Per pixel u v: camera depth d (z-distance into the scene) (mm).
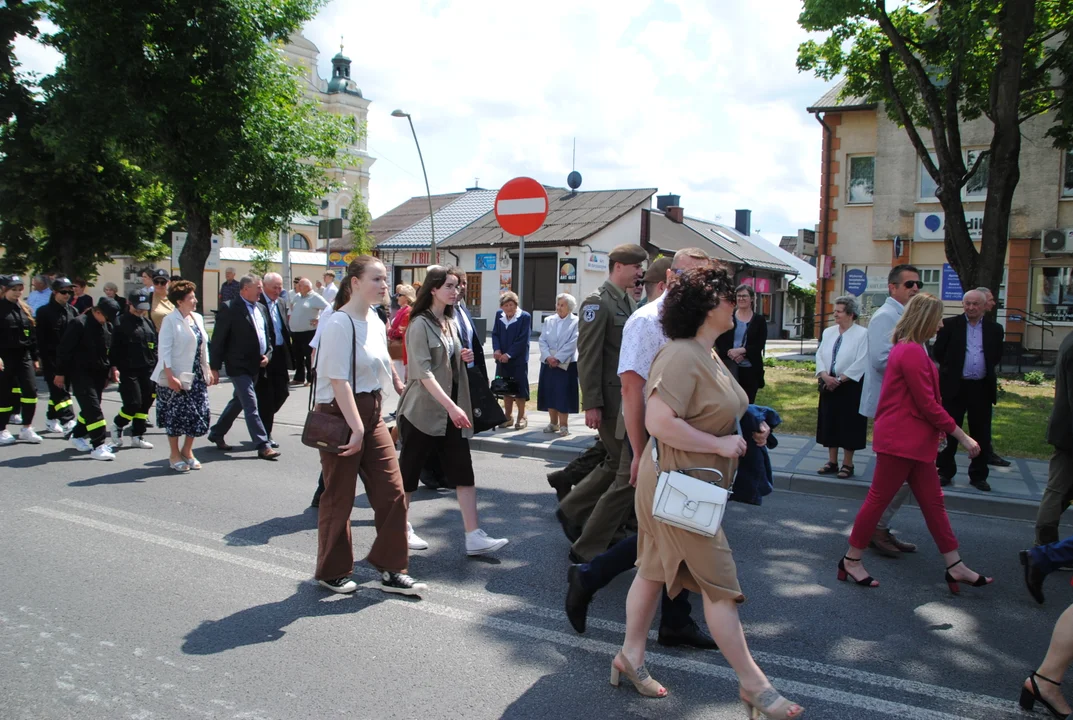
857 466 8203
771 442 4105
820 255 25297
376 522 4707
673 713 3326
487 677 3643
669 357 3205
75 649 3861
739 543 5883
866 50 15766
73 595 4570
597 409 4961
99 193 25062
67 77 17359
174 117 17641
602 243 33156
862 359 7363
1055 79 18906
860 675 3748
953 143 14820
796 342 33750
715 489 3078
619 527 4938
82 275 26312
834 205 25062
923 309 4812
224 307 8602
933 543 6008
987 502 6891
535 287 33781
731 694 3512
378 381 4699
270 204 19000
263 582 4848
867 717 3352
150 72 17312
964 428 9867
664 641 4035
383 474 4680
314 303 15188
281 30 18984
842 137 24844
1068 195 21828
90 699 3373
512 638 4090
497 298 34844
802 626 4340
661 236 37469
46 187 24234
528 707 3359
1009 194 14180
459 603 4578
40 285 15812
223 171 17906
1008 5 13266
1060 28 14852
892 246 24297
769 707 3029
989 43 14266
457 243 36062
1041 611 4629
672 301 3217
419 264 38000
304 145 19562
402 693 3471
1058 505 5266
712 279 3211
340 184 21344
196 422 7863
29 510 6371
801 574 5219
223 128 17969
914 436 4805
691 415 3182
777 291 45344
